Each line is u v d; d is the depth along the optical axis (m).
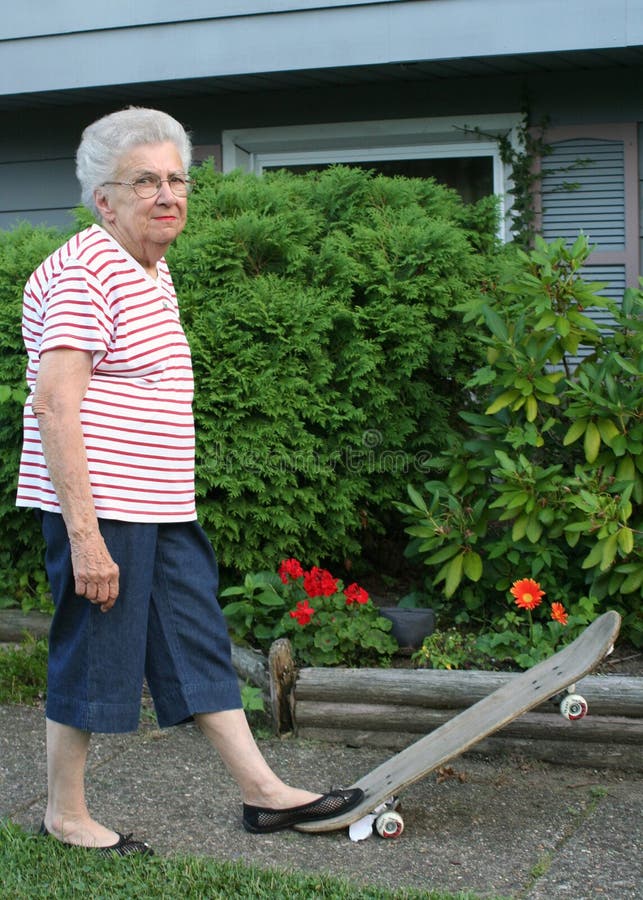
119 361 2.57
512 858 2.78
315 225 4.61
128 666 2.65
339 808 2.89
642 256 5.91
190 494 2.76
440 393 4.89
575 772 3.36
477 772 3.36
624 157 5.86
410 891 2.54
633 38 5.22
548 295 4.06
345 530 4.55
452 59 5.56
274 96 6.44
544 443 4.33
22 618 4.47
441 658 3.82
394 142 6.42
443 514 4.18
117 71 6.08
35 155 6.87
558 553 4.03
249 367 4.15
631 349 4.14
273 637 4.06
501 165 6.30
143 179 2.60
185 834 2.92
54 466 2.47
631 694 3.34
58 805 2.78
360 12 5.64
